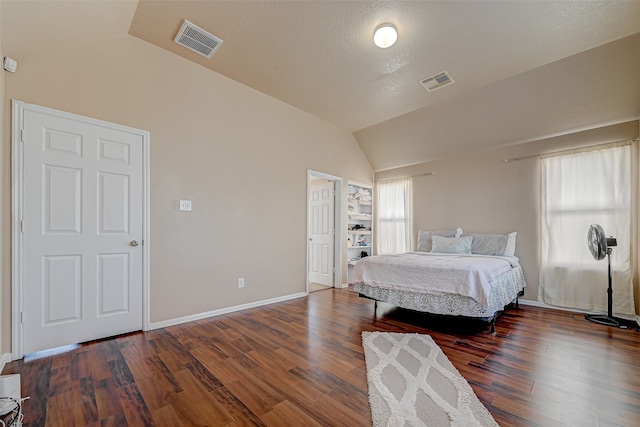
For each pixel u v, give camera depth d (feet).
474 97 12.19
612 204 10.85
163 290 9.41
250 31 8.59
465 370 6.57
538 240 12.67
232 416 4.97
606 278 10.85
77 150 7.89
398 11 7.70
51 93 7.50
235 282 11.31
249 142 11.88
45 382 5.99
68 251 7.73
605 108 10.53
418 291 9.75
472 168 14.93
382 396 5.51
